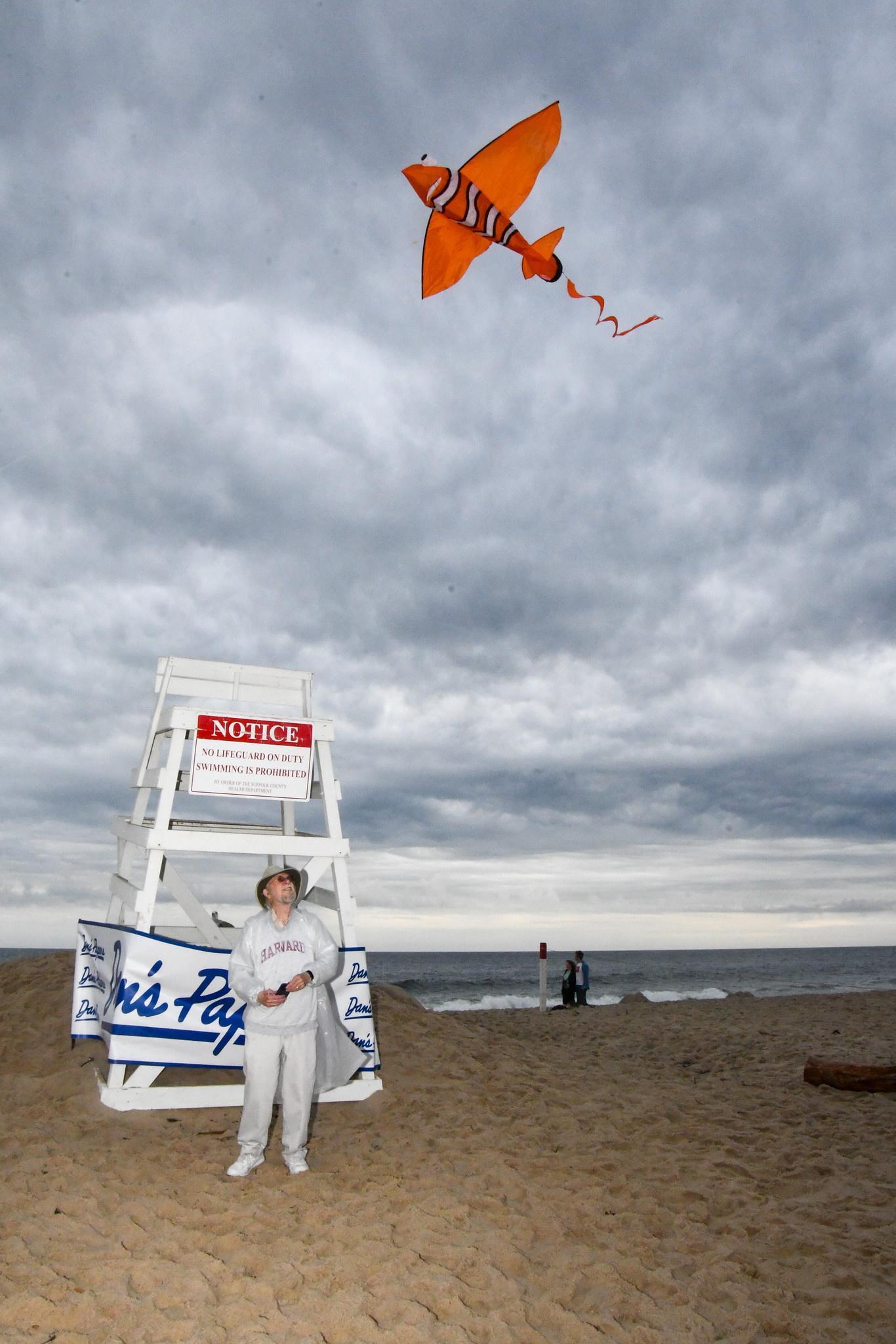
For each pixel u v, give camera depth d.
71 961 10.16
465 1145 5.93
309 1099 5.27
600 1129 6.57
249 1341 3.26
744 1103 7.98
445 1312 3.57
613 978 50.25
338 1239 4.25
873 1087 8.55
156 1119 6.16
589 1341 3.45
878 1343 3.55
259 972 5.25
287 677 7.71
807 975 52.38
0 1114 6.27
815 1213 4.95
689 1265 4.23
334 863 7.15
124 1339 3.27
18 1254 3.94
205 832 6.72
